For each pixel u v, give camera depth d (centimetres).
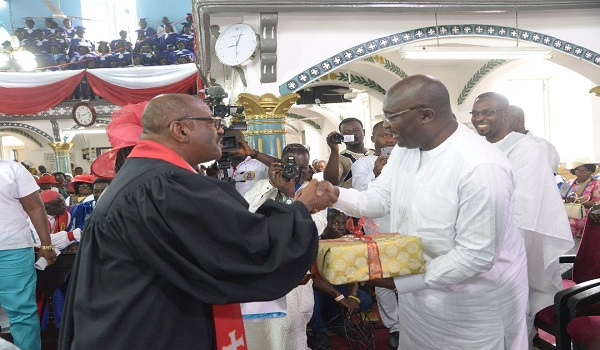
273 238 150
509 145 291
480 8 448
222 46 429
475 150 180
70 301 156
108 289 147
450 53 467
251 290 147
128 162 161
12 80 841
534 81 967
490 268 178
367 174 379
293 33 446
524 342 205
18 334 329
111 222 147
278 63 446
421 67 849
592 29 485
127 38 1492
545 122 975
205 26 437
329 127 1427
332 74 866
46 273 371
